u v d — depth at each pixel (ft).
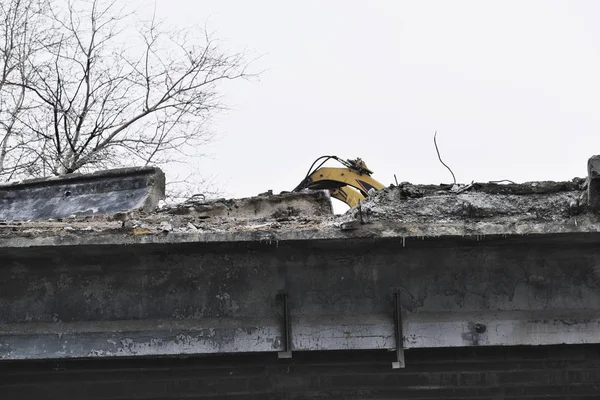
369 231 30.37
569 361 35.14
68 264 32.32
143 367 34.76
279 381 35.58
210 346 31.76
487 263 31.91
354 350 33.91
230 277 32.19
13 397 35.35
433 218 31.24
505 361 34.76
